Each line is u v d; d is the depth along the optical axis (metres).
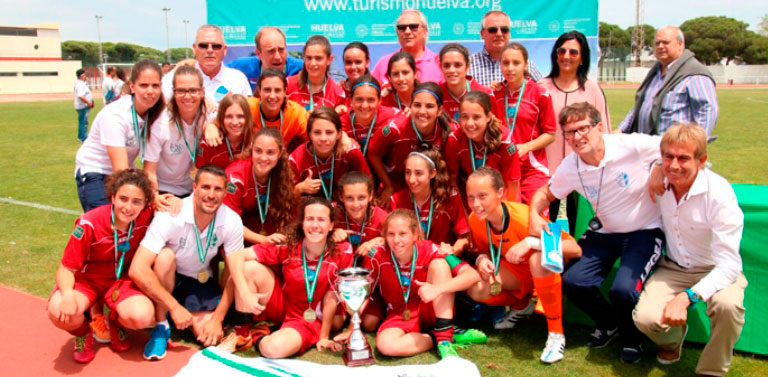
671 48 5.19
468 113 4.44
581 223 4.49
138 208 3.82
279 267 4.30
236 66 6.98
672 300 3.45
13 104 35.50
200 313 4.27
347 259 4.19
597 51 8.40
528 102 5.25
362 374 3.58
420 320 4.23
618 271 3.87
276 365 3.74
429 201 4.59
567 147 5.66
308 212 3.95
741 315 3.42
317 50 5.46
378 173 5.18
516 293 4.41
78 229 3.80
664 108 5.21
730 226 3.44
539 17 8.45
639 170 3.92
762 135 15.57
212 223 4.11
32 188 9.67
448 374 3.56
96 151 4.75
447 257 4.15
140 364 3.84
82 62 73.38
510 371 3.78
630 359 3.86
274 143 4.39
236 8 8.72
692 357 3.94
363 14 8.61
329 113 4.54
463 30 8.57
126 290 3.94
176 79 4.55
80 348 3.83
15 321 4.44
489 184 3.95
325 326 4.15
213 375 3.55
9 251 6.20
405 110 5.24
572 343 4.20
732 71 59.38
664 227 3.88
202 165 4.86
